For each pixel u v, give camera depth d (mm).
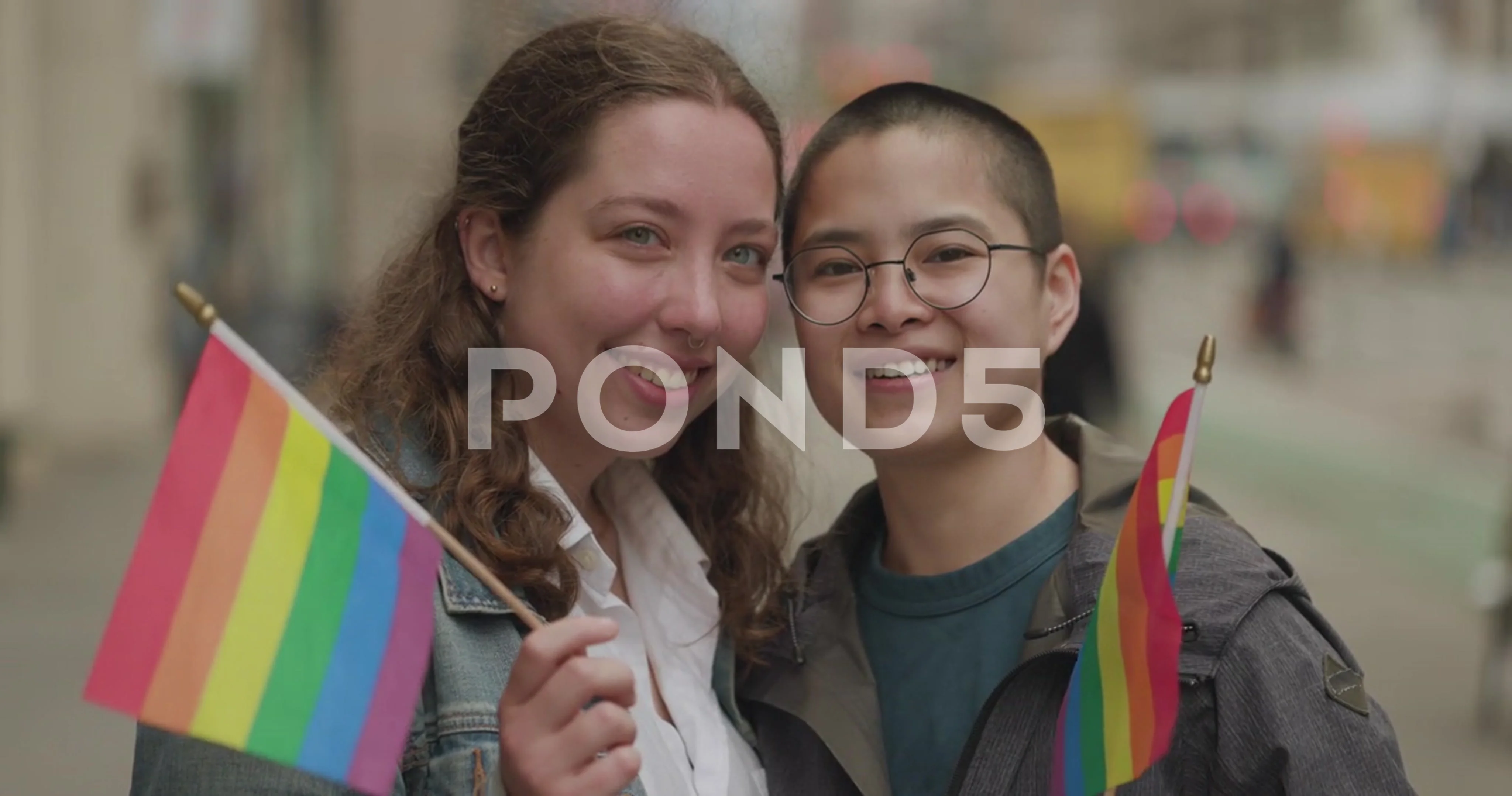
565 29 2326
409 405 2264
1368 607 9078
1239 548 2293
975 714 2410
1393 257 39656
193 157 17609
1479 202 39188
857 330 2406
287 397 1934
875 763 2426
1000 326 2381
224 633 1846
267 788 1957
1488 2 38938
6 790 5520
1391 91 39562
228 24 14180
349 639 1908
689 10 2598
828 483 3459
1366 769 2125
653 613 2521
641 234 2230
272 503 1903
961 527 2465
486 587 2186
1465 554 10430
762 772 2518
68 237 13102
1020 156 2443
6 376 11672
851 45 49844
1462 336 27156
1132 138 26703
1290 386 21953
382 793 1883
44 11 12906
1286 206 37031
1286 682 2158
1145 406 18641
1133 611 2020
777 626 2588
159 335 14430
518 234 2283
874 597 2553
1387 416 18281
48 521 10656
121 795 5504
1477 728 6805
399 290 2375
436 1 18953
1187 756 2203
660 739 2348
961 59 69812
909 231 2367
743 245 2295
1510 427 16625
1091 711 2070
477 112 2342
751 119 2301
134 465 12922
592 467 2389
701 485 2633
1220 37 63125
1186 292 40812
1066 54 74062
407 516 1986
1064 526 2463
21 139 11891
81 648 7480
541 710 1895
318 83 21484
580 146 2213
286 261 21438
